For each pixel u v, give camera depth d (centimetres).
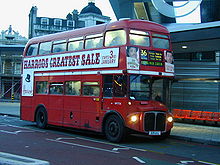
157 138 1272
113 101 1148
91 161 777
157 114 1143
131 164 759
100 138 1262
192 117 1747
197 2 1923
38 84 1572
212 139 1198
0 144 972
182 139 1262
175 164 786
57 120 1423
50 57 1499
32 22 6831
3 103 3897
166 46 1238
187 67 2020
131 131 1101
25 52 1684
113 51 1164
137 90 1123
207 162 835
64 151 902
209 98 1866
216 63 1950
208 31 1552
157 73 1174
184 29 1602
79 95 1311
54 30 6894
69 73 1373
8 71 5350
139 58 1134
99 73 1215
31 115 1596
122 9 2212
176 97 1962
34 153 848
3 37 5572
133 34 1145
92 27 1307
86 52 1294
